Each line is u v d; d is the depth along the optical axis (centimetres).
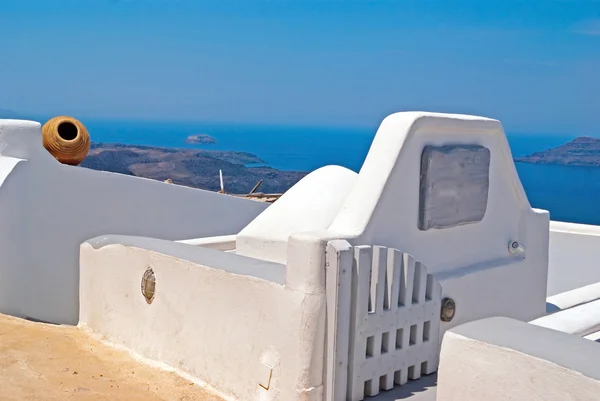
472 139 569
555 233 925
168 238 916
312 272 418
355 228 463
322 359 425
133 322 575
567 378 272
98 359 555
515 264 616
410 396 462
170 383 502
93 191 811
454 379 314
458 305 548
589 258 887
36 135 751
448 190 533
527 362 287
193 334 509
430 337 504
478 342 304
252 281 455
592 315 417
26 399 449
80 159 880
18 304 713
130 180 857
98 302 624
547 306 672
